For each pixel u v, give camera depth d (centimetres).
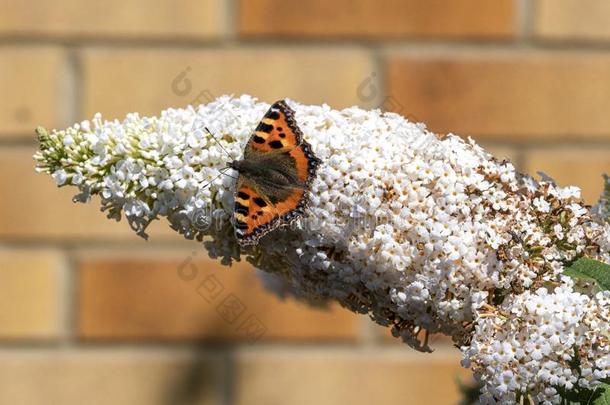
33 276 234
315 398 234
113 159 197
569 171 234
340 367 234
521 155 234
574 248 196
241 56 234
